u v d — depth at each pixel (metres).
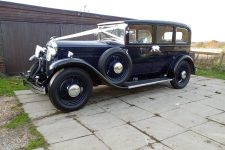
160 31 5.30
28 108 4.32
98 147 2.97
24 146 3.02
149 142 3.10
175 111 4.26
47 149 2.92
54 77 3.91
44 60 4.62
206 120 3.86
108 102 4.74
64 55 4.33
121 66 4.55
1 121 3.81
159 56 5.41
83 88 4.28
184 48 5.96
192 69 6.14
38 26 7.88
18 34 7.56
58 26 8.28
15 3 7.29
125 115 4.04
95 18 9.01
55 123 3.69
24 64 7.82
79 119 3.85
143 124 3.67
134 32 4.89
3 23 7.25
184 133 3.37
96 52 4.62
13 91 5.46
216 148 2.96
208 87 6.15
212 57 9.57
